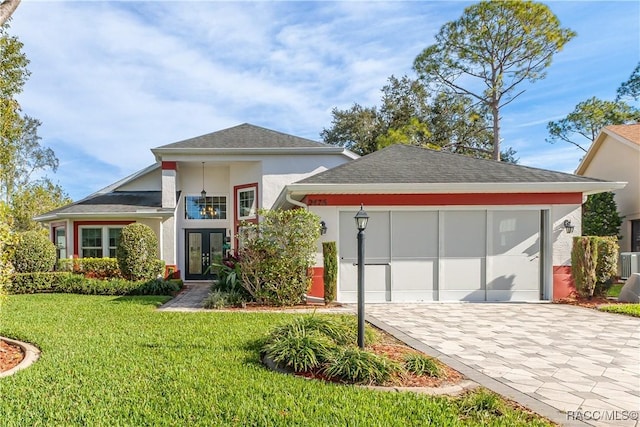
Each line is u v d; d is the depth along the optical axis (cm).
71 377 470
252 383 448
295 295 1023
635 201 1599
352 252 1088
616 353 584
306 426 350
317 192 1057
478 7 2141
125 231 1351
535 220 1108
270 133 1744
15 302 1045
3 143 1739
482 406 385
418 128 2448
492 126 2597
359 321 547
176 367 500
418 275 1091
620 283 1511
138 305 994
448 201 1081
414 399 405
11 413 377
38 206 2936
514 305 1023
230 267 1165
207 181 1756
